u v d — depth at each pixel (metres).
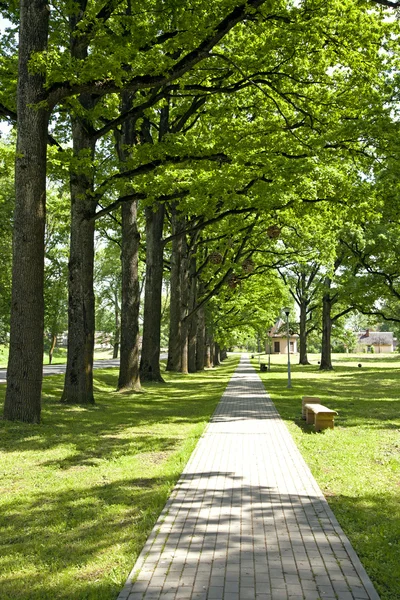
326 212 17.23
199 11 11.16
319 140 15.06
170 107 22.86
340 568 4.44
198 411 15.19
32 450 9.28
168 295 55.97
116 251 43.31
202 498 6.42
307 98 15.25
